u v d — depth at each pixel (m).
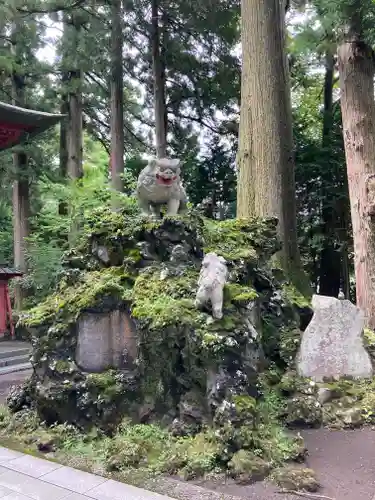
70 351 5.68
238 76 16.53
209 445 4.55
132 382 5.39
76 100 16.72
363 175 10.37
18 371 10.02
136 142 20.42
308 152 15.64
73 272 6.31
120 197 12.35
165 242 6.17
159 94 15.78
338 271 16.28
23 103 15.47
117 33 15.54
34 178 16.22
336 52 11.44
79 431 5.36
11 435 5.51
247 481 4.14
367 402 5.98
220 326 5.01
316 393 6.02
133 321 5.59
